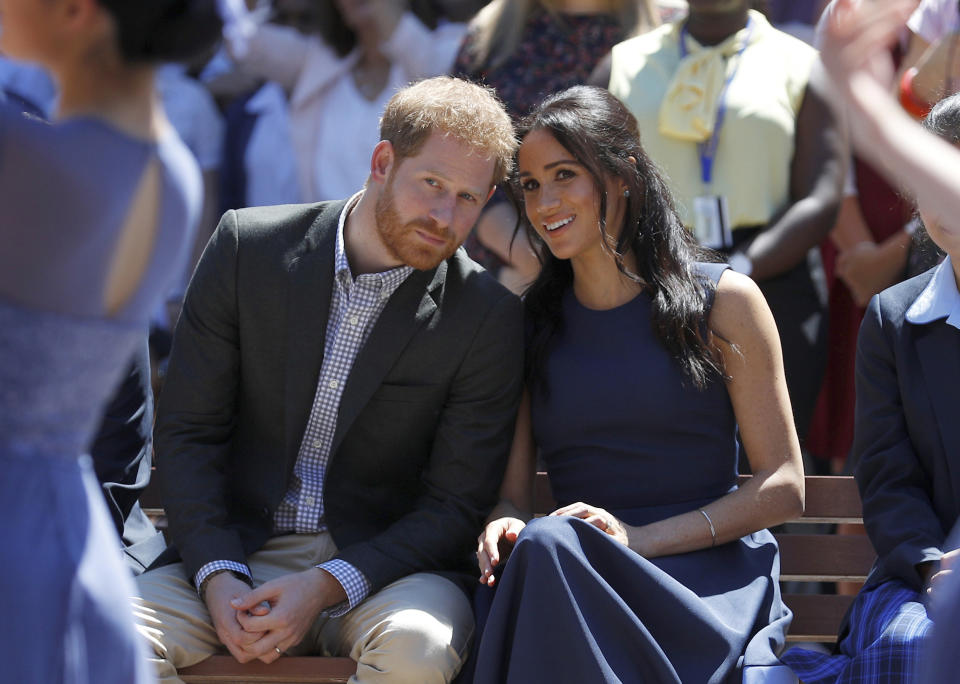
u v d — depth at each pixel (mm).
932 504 11258
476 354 11594
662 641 10430
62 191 6961
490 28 15602
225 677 10859
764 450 11641
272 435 11727
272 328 11508
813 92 14812
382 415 11555
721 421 11773
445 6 17016
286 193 17234
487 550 11039
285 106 17344
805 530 16719
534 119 11945
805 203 14578
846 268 16500
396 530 11461
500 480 11906
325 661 10805
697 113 14484
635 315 11922
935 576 9922
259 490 11734
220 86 17547
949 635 7504
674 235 11945
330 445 11680
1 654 6910
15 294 7109
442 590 11125
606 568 10516
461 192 11109
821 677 10266
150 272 7691
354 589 11000
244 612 10773
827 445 16734
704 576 11102
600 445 11766
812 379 14812
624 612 10070
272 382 11562
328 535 11727
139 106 7395
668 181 12328
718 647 10344
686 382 11625
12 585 6945
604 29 15367
